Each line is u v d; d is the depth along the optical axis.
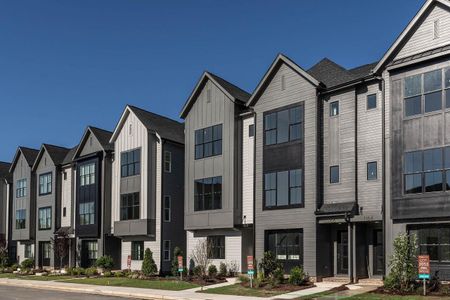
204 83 35.16
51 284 34.38
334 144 28.34
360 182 27.16
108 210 42.72
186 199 35.44
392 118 25.36
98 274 39.59
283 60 30.33
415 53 25.05
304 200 28.75
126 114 40.47
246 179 32.72
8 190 57.38
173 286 29.19
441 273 23.33
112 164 43.31
